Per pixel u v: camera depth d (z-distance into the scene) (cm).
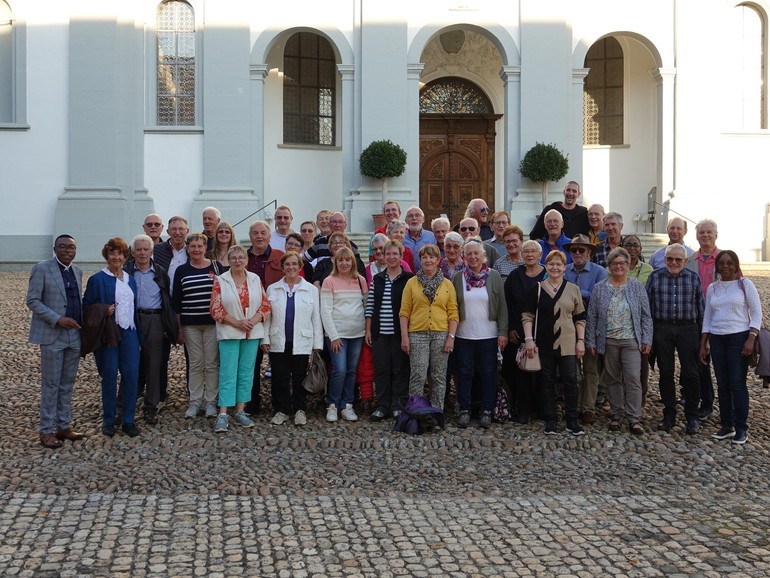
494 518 561
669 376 785
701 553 501
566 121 2020
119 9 2005
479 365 798
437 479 652
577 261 823
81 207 1980
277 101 2170
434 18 2014
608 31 2042
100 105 1989
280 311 796
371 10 1997
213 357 807
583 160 2270
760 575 470
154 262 796
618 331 772
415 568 479
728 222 2064
